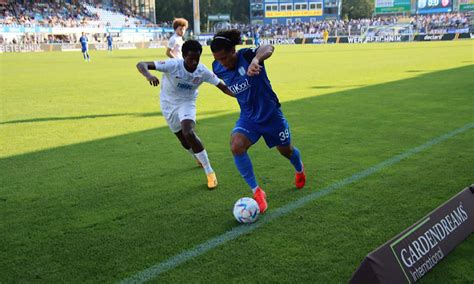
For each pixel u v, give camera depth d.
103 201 4.34
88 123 8.52
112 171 5.36
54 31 46.53
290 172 5.09
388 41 47.94
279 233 3.47
